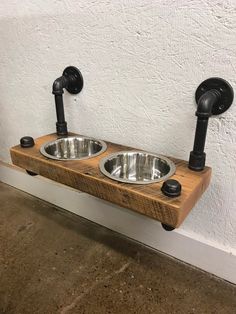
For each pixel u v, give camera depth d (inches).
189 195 22.2
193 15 24.6
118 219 40.3
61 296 31.5
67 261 36.4
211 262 33.7
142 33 27.7
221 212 31.0
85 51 32.3
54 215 45.8
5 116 46.6
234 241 31.6
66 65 34.7
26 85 40.6
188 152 29.9
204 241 33.4
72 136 34.6
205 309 30.2
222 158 28.3
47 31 34.4
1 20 38.1
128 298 31.4
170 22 25.9
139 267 35.6
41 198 49.9
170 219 21.6
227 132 27.0
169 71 27.7
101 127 35.3
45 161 28.2
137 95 30.7
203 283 33.2
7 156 51.7
